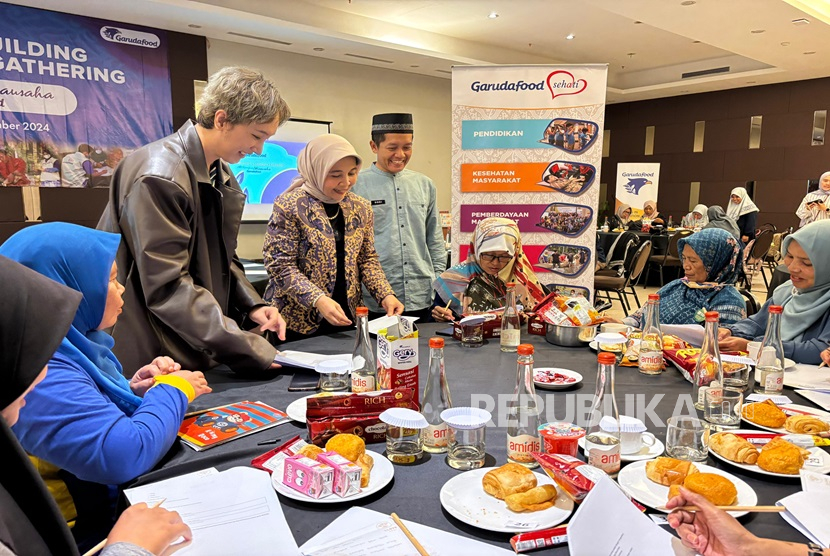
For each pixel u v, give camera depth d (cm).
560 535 80
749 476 101
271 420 125
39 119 534
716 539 78
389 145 279
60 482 107
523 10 648
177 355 157
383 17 677
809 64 808
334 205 218
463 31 741
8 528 64
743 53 736
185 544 77
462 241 261
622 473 99
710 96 1040
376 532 81
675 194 1107
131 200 143
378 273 227
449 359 176
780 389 143
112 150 578
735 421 122
